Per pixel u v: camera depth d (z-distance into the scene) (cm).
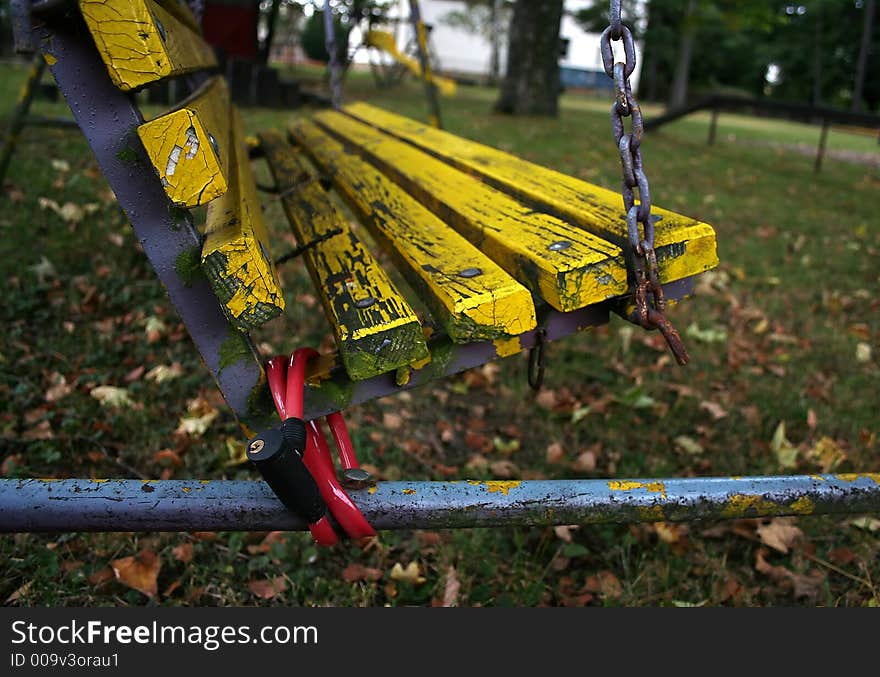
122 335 293
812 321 370
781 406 287
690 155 948
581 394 290
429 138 269
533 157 743
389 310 117
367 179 214
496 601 191
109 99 98
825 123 920
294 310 323
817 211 652
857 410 287
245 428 117
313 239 167
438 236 150
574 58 3866
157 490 108
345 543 204
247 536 204
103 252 356
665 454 254
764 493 118
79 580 182
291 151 306
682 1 2409
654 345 330
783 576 204
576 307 116
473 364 122
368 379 118
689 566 205
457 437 260
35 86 356
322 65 2348
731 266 448
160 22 105
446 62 3453
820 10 3241
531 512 114
